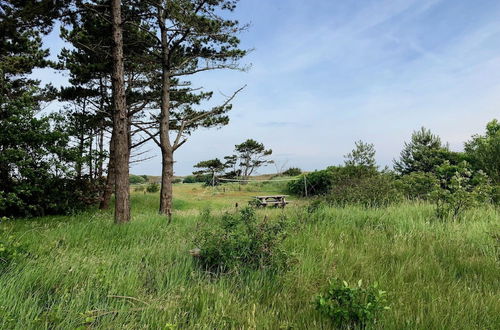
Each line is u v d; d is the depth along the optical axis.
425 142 23.98
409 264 4.37
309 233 6.31
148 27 16.28
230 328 2.89
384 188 11.17
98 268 3.87
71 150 14.23
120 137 8.84
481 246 5.44
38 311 2.91
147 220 8.25
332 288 3.11
